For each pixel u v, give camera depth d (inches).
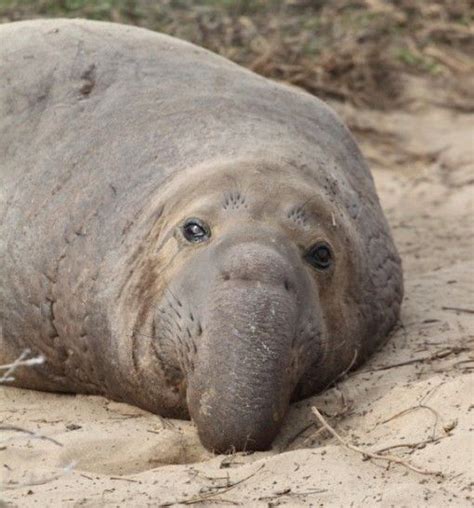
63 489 798.5
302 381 948.6
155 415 957.8
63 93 1100.5
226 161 978.1
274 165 970.7
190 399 890.7
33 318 1024.2
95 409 987.9
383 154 1720.0
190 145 1023.6
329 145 1104.2
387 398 927.7
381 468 821.9
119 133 1052.5
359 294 1015.6
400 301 1099.3
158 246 946.7
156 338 925.2
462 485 788.0
